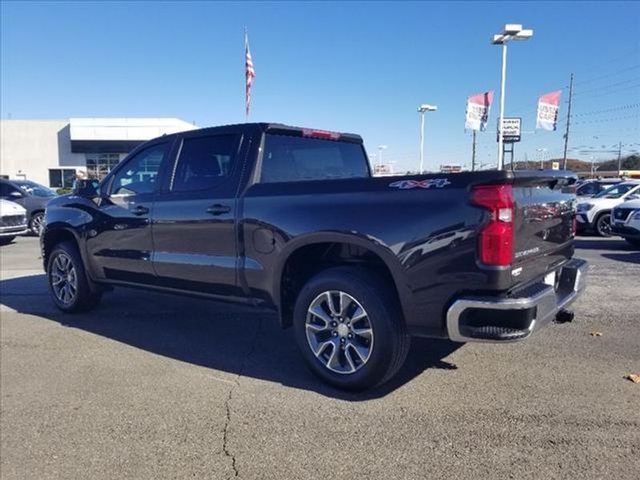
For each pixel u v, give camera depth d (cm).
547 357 483
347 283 404
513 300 348
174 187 533
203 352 521
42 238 679
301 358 500
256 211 456
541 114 3195
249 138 486
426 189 373
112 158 5225
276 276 448
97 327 609
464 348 509
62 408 402
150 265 549
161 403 406
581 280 468
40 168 5194
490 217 348
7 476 316
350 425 365
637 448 328
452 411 381
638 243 1295
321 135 547
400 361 404
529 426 357
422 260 371
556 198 439
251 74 1370
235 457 329
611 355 488
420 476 304
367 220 394
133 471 317
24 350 532
